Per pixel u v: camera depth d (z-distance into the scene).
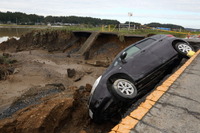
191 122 1.60
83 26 37.88
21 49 30.69
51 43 31.03
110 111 3.72
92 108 3.90
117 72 4.09
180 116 1.70
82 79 13.50
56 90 8.13
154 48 4.61
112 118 4.16
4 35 67.62
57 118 4.65
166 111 1.80
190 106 1.89
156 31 20.45
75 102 5.50
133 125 1.57
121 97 3.43
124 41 19.48
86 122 4.86
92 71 15.48
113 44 21.36
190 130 1.49
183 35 17.55
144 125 1.56
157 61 4.23
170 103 1.98
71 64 18.50
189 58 4.52
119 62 4.49
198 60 3.97
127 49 4.98
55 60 20.48
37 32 33.78
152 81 4.18
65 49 27.30
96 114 3.86
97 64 17.31
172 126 1.55
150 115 1.74
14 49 33.16
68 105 5.05
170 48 4.61
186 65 3.65
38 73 14.16
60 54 24.39
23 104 6.58
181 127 1.53
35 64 17.38
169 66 4.49
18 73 13.93
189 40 7.96
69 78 13.70
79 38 28.34
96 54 21.22
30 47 31.48
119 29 24.47
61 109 4.89
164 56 4.38
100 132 4.40
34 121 4.32
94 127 4.63
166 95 2.20
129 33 19.91
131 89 3.63
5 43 34.97
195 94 2.20
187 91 2.30
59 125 4.63
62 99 5.34
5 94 9.73
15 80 12.30
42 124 4.24
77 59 20.78
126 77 3.93
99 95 3.81
